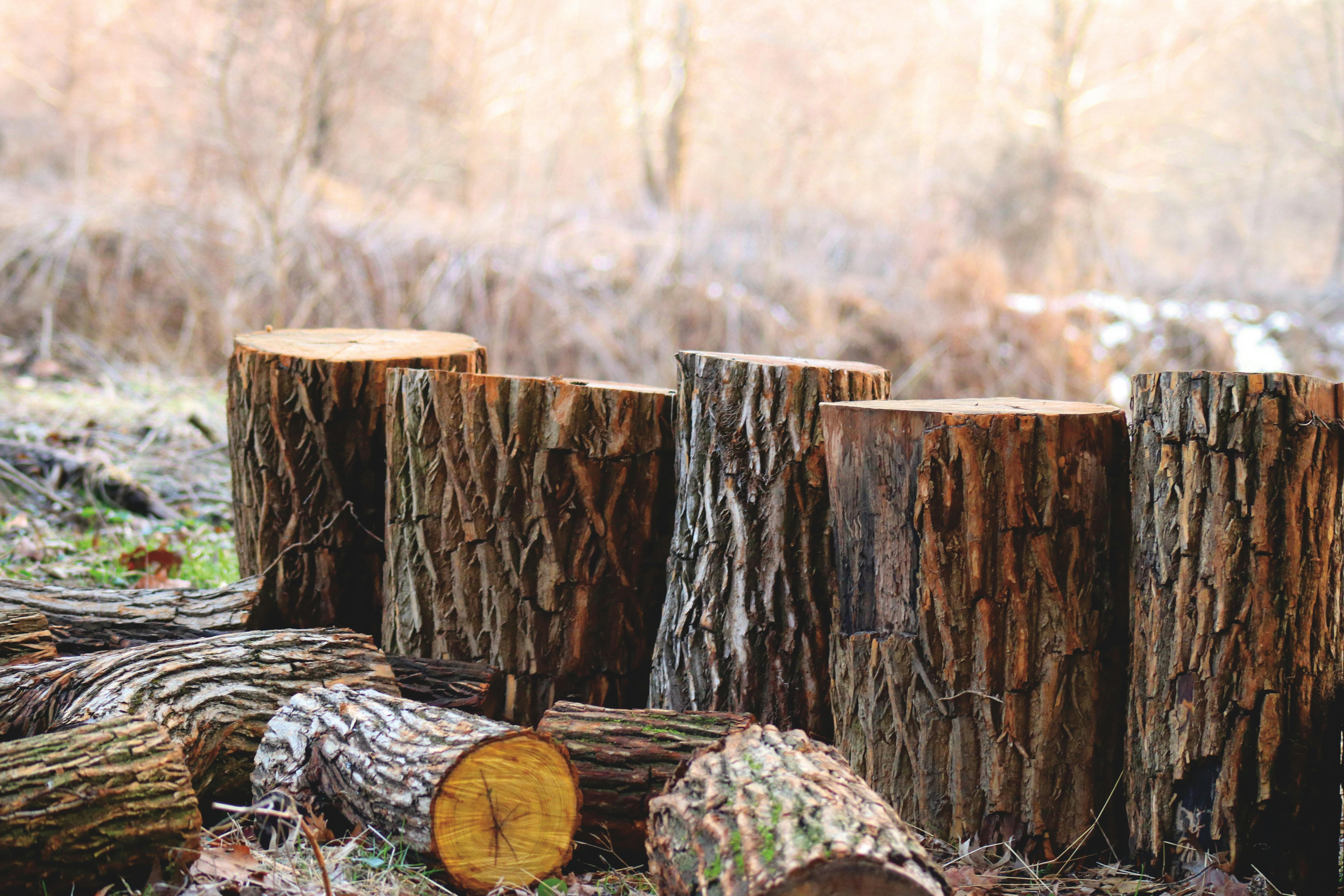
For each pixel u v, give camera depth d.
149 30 14.75
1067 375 14.11
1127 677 2.98
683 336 13.51
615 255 14.10
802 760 2.48
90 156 15.02
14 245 11.26
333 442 3.81
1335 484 2.77
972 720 2.88
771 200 16.06
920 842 2.67
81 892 2.31
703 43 19.67
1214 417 2.71
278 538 3.85
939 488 2.83
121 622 3.50
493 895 2.51
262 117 13.38
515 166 15.81
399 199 13.50
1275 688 2.71
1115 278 16.97
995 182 18.03
